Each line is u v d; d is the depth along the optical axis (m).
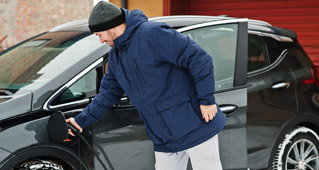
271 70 3.71
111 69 2.74
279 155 3.73
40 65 3.15
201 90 2.57
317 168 4.07
